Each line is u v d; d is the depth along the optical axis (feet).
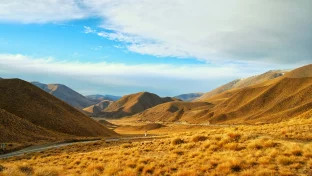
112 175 49.16
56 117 365.81
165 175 45.93
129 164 55.62
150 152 71.61
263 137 65.41
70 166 64.13
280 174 38.73
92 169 55.47
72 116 402.52
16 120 262.67
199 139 76.28
